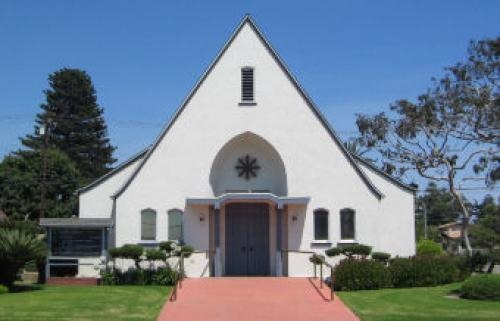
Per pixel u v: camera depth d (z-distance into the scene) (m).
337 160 33.31
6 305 22.95
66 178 61.78
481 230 57.09
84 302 23.72
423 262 29.83
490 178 40.50
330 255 30.81
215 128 33.28
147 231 32.72
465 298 25.08
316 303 23.72
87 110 78.00
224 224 33.84
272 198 32.31
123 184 32.94
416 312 21.83
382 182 35.28
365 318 20.62
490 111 38.50
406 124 40.91
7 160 62.16
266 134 33.28
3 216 56.31
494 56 38.41
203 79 33.56
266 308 22.78
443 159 41.31
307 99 33.50
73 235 31.27
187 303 23.61
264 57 33.72
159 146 33.19
